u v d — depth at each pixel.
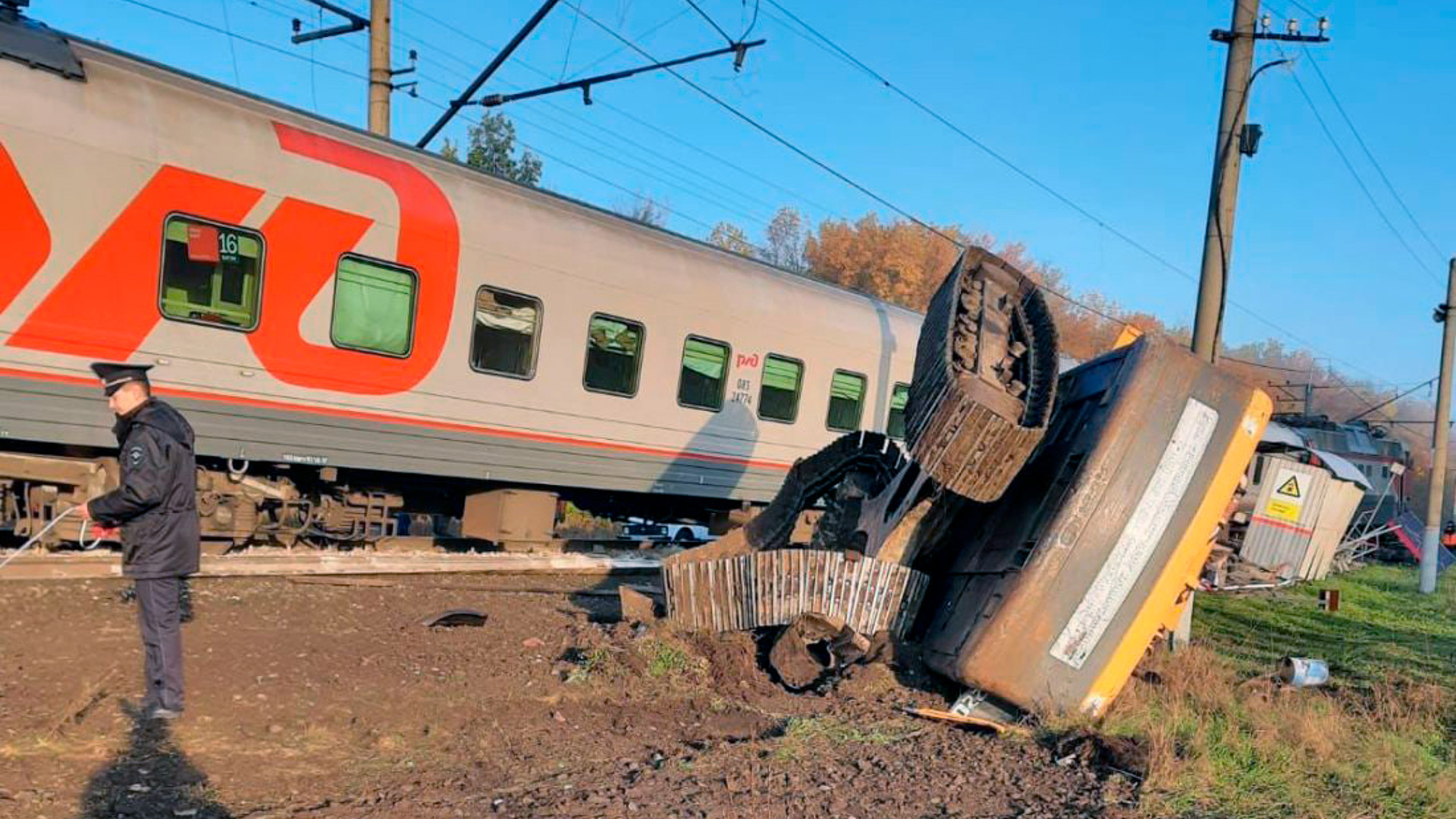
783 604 6.59
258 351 8.69
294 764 4.55
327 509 10.20
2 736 4.43
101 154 7.73
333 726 5.11
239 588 7.82
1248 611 13.22
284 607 7.47
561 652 6.86
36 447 8.37
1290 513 20.47
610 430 11.62
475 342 10.22
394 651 6.59
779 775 4.66
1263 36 10.11
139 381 4.93
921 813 4.30
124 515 4.77
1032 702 5.53
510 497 11.13
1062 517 5.59
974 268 6.71
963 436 5.66
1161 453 5.66
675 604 7.00
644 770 4.73
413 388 9.77
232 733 4.86
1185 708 5.86
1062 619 5.53
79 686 5.20
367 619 7.44
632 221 12.47
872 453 8.38
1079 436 6.00
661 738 5.37
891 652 6.38
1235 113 10.02
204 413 8.45
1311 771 5.02
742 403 13.24
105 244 7.78
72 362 7.70
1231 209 10.07
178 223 8.17
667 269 12.20
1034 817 4.28
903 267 45.44
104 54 8.40
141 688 5.32
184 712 5.01
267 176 8.66
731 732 5.54
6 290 7.35
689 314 12.38
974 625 5.76
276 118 9.22
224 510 9.14
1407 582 21.39
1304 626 12.11
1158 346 5.82
